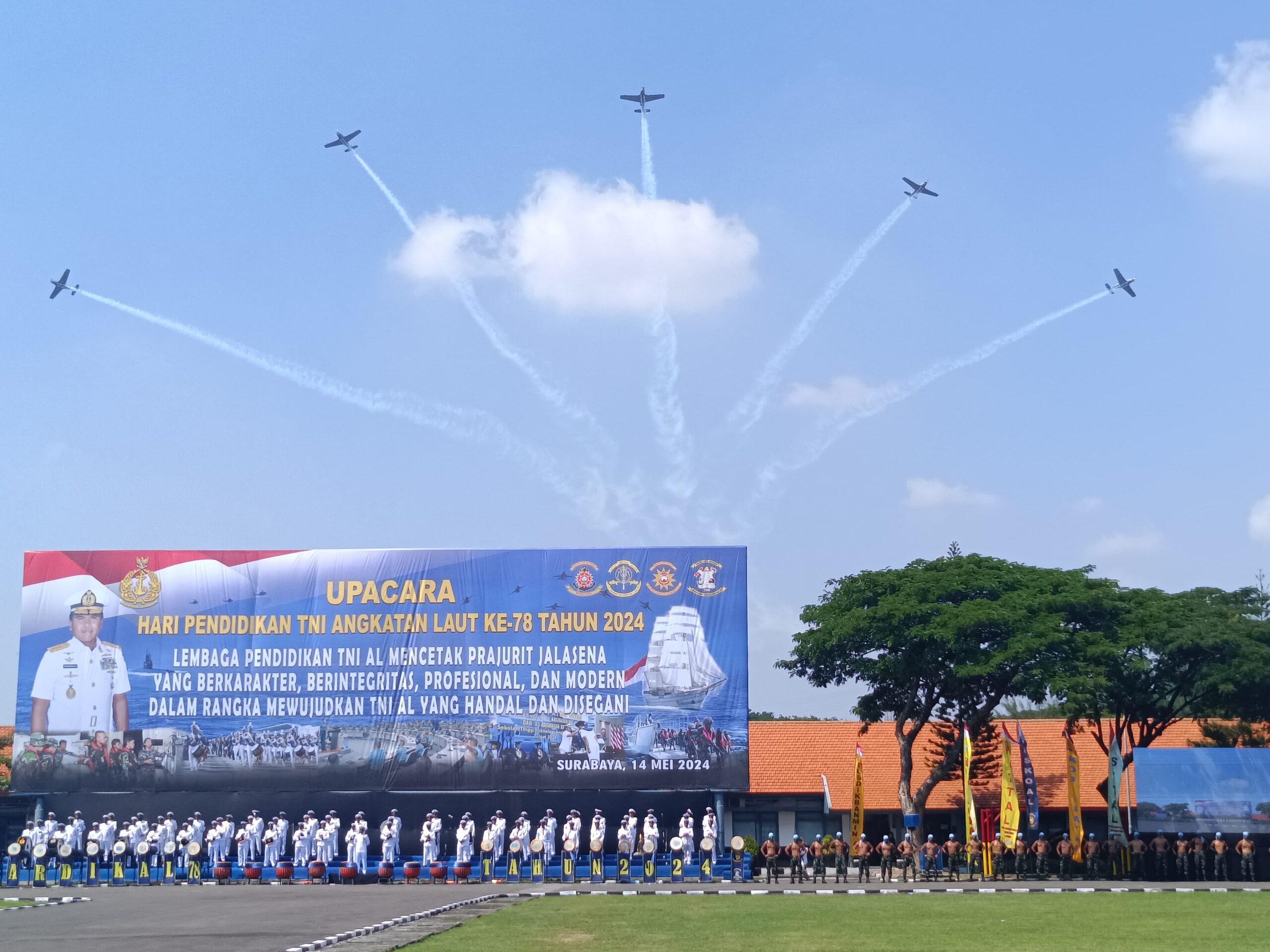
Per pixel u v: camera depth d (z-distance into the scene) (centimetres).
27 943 3400
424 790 6544
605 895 5234
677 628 6619
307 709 6631
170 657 6688
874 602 6962
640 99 9300
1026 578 6856
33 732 6619
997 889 5456
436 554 6731
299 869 6369
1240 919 3969
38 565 6769
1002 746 6800
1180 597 7081
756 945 3225
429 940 3362
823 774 7775
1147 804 6147
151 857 6438
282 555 6756
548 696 6594
